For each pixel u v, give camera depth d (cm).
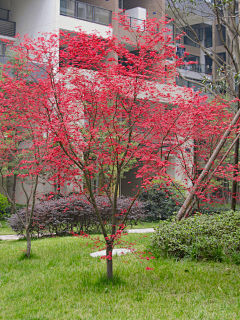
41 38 731
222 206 1734
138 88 653
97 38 609
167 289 605
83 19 2005
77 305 543
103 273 692
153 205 1792
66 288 623
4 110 784
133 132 747
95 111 675
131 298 568
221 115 920
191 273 689
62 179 715
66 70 679
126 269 727
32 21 2025
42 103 707
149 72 630
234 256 756
